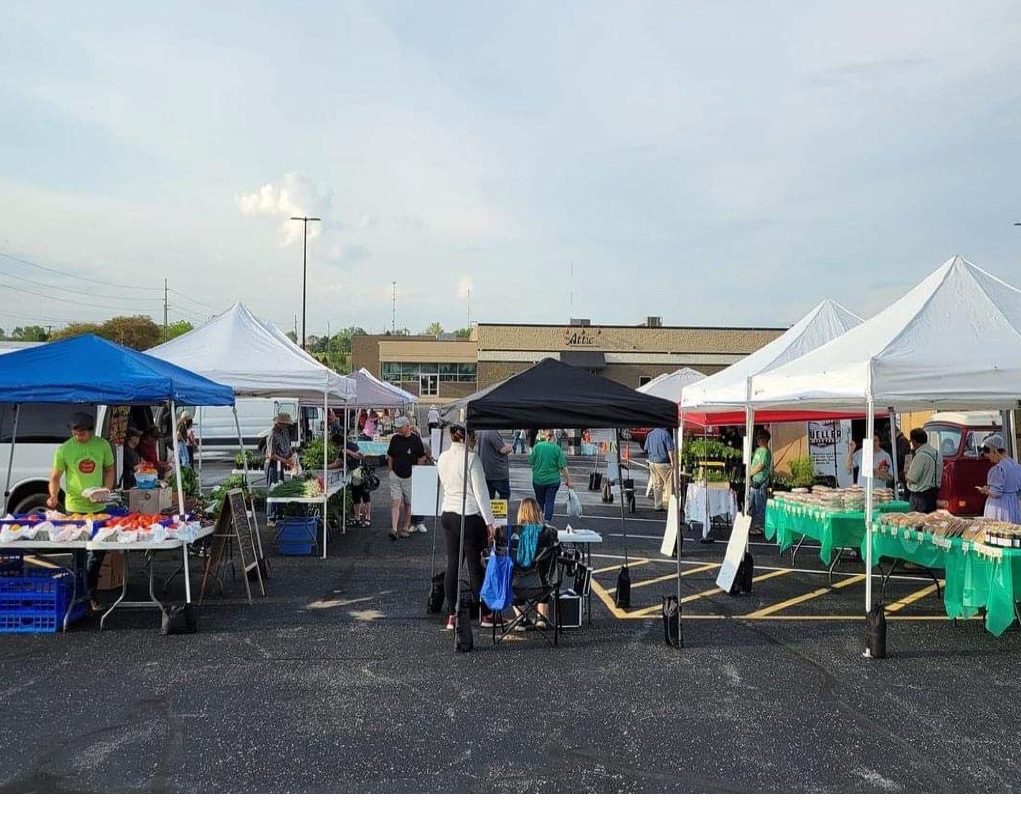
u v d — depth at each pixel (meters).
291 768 4.23
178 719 4.90
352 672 5.84
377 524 13.80
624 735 4.71
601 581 9.32
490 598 6.41
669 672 5.91
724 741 4.64
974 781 4.13
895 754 4.47
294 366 10.55
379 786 4.03
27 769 4.20
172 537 6.78
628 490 16.02
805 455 15.82
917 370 7.11
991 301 8.04
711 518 12.38
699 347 49.59
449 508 6.99
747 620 7.50
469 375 61.31
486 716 4.99
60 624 6.84
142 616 7.38
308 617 7.41
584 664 6.08
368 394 16.58
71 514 7.38
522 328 49.12
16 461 10.64
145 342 62.00
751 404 9.71
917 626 7.32
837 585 9.17
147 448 10.70
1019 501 8.49
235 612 7.58
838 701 5.32
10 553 7.29
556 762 4.34
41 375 6.90
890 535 8.05
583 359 48.84
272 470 13.83
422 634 6.87
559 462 11.52
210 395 8.23
